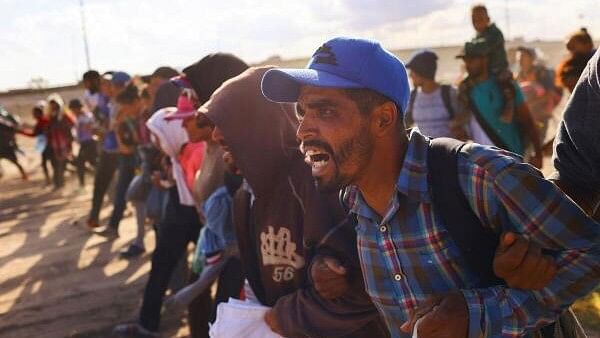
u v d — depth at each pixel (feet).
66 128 42.98
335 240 7.15
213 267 10.39
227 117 8.07
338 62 5.30
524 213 5.06
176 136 13.70
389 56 5.48
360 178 5.55
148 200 18.31
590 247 5.10
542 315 5.22
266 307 8.21
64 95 140.97
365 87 5.29
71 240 26.78
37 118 44.42
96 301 19.13
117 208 26.73
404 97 5.52
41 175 50.44
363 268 6.13
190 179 13.80
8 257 24.68
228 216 10.07
